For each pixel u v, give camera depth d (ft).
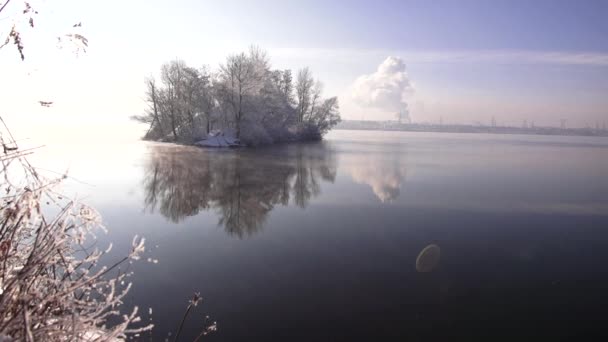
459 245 33.37
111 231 34.68
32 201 7.04
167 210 43.98
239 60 130.31
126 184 56.80
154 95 153.79
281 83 167.84
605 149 159.74
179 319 20.74
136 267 26.89
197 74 135.64
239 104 130.62
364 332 20.29
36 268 7.03
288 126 167.84
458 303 23.47
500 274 27.61
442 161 95.81
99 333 7.27
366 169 79.36
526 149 150.61
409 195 53.67
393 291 24.86
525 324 21.22
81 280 7.55
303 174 71.97
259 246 32.63
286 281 25.99
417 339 19.74
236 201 49.67
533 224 39.93
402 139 233.14
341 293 24.45
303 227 38.32
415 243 33.91
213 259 29.22
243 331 20.03
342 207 46.70
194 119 142.51
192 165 79.00
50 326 6.47
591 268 28.76
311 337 19.71
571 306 23.20
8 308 6.43
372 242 33.96
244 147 126.82
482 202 49.60
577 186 61.57
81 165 69.72
